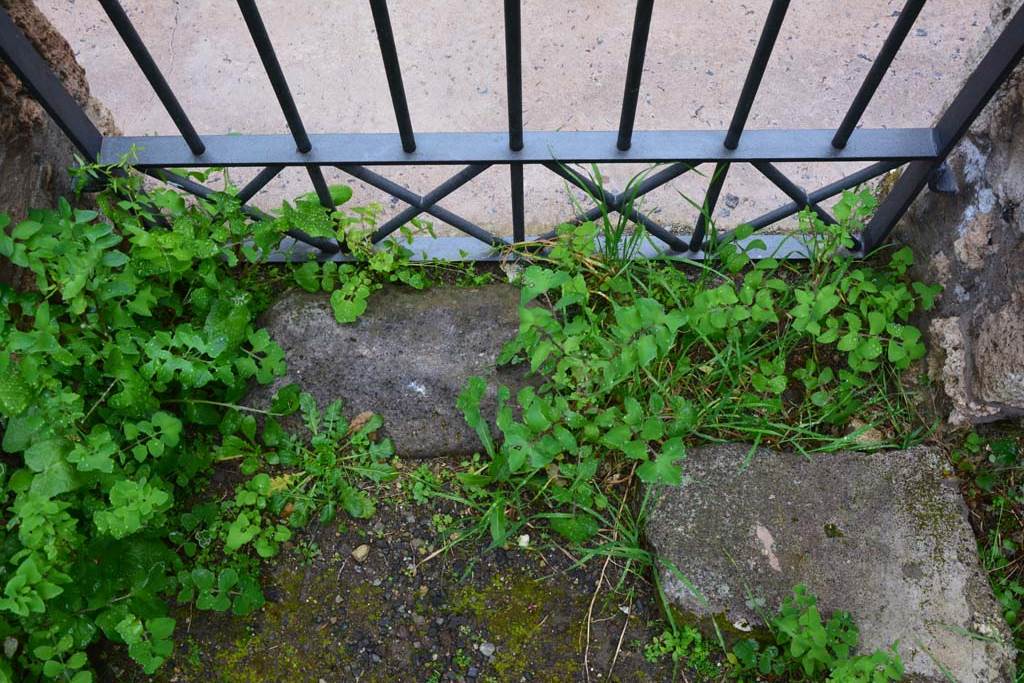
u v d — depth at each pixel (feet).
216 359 7.86
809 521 7.56
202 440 8.22
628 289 8.35
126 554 7.26
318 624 7.72
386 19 6.20
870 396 8.43
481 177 9.57
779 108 9.70
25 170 7.38
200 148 7.51
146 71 6.72
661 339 7.48
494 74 9.98
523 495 8.10
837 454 7.94
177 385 8.16
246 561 7.80
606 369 7.68
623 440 7.43
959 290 7.91
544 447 7.40
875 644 7.16
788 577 7.36
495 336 8.45
